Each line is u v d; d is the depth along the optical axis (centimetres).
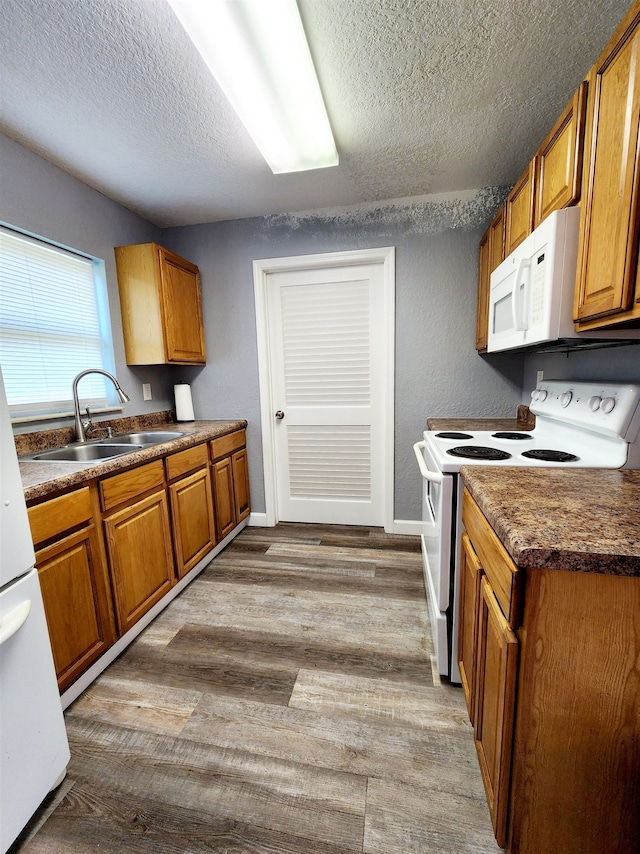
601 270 98
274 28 112
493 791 87
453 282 243
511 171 208
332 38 120
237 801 105
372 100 150
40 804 105
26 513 98
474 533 110
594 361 158
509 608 75
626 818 74
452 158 194
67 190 197
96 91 139
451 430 200
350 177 211
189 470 212
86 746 121
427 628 174
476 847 93
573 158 112
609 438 125
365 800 104
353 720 129
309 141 172
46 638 104
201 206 242
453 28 118
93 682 147
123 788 109
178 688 143
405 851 93
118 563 157
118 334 234
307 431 289
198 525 222
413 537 270
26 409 181
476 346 242
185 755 118
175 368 293
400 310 252
